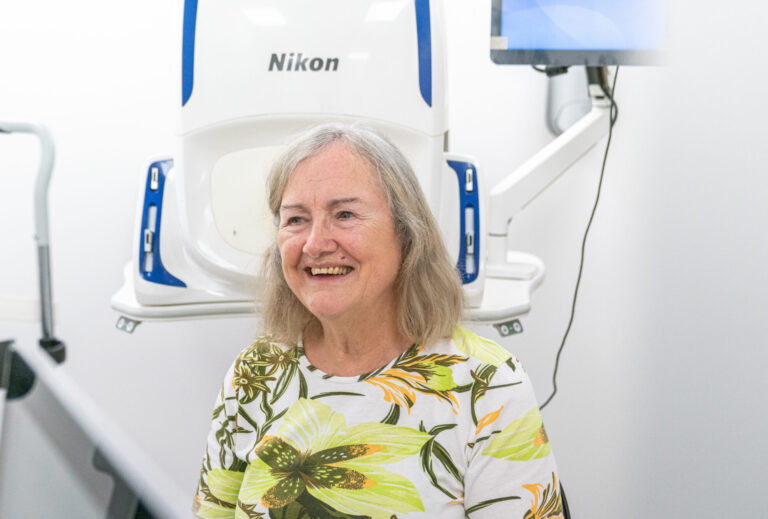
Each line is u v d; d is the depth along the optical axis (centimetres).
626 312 253
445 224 185
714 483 218
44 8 258
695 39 208
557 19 190
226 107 177
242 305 184
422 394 120
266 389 129
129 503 56
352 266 118
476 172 188
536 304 269
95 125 266
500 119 267
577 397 267
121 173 270
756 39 194
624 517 255
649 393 242
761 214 195
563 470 269
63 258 272
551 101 259
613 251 254
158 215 184
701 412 220
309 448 120
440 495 116
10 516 65
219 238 180
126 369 280
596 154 250
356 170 117
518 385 119
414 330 123
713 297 215
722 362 212
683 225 223
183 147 179
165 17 260
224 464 133
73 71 262
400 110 176
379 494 115
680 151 222
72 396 66
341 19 175
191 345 281
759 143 195
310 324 132
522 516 115
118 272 275
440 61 176
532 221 265
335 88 176
